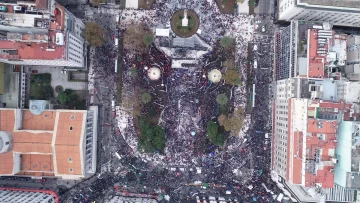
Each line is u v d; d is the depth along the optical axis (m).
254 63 120.25
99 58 120.81
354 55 108.00
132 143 121.25
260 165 120.69
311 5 99.69
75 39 105.69
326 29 100.94
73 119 107.19
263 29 120.56
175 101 120.94
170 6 120.75
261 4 120.56
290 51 103.44
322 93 100.25
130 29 113.75
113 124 121.12
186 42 119.56
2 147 102.44
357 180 98.06
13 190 116.19
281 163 108.38
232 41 118.50
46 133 106.62
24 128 110.69
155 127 117.38
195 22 120.62
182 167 121.00
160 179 121.00
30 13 91.00
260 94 120.38
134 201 113.88
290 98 100.38
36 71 120.56
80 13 121.00
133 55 120.62
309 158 95.62
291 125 99.44
